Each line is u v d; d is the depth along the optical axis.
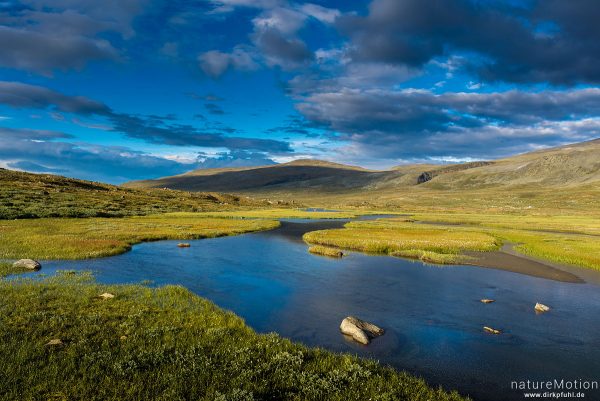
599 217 133.50
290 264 35.50
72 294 21.09
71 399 10.43
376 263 37.00
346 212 155.38
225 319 18.62
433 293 25.67
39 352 13.12
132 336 15.30
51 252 35.12
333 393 11.73
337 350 15.99
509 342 17.22
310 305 22.38
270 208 177.50
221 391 11.36
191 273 30.28
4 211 67.88
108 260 34.41
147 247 43.44
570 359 15.55
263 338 16.19
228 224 75.56
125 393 10.96
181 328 16.83
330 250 42.03
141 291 22.89
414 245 47.28
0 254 32.91
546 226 87.06
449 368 14.55
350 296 24.52
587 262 36.91
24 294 20.55
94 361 12.79
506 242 57.28
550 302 23.86
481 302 23.62
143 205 115.88
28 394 10.49
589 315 21.28
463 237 58.91
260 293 24.86
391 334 18.00
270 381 12.26
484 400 12.32
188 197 162.50
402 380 12.99
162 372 12.32
